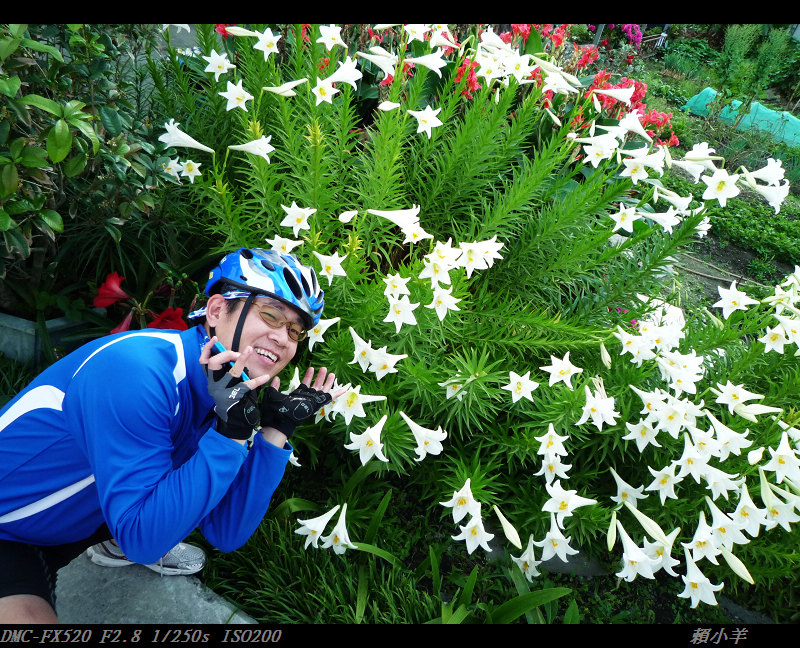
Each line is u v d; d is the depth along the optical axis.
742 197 7.86
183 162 3.06
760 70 13.09
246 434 1.42
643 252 3.12
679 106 11.25
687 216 2.96
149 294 2.87
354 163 3.12
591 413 2.33
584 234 2.85
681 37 15.20
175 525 1.35
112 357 1.38
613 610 2.53
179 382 1.46
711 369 3.02
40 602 1.43
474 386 2.36
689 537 2.76
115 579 2.12
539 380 2.67
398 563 2.40
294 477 2.72
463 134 2.79
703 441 2.31
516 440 2.48
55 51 2.19
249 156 2.57
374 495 2.60
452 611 2.20
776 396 2.71
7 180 2.15
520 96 3.66
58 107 2.13
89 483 1.46
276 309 1.47
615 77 6.66
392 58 2.62
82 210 3.05
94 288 3.11
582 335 2.57
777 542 2.71
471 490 2.30
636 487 2.78
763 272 5.98
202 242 3.28
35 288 2.97
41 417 1.42
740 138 9.43
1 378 2.82
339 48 3.52
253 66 3.04
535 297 3.03
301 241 2.43
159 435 1.40
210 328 1.52
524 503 2.62
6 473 1.42
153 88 3.37
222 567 2.29
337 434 2.67
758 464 2.62
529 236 2.96
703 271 5.71
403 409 2.54
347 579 2.22
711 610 2.58
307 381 1.71
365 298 2.46
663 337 2.46
